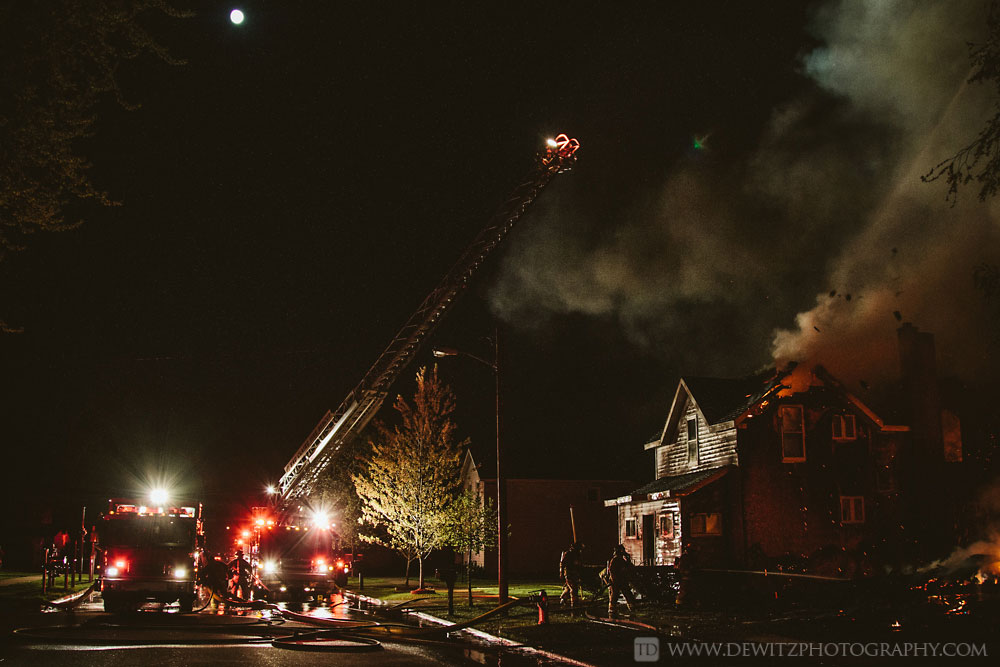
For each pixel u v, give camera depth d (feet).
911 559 82.23
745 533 83.97
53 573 94.53
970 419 90.68
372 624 58.49
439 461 94.22
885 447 88.99
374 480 97.35
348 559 92.89
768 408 86.94
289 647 46.47
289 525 88.28
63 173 42.16
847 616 52.29
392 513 95.20
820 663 38.47
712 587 67.62
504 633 53.78
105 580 69.15
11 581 108.78
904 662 37.76
